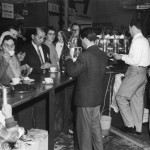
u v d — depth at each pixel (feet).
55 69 12.87
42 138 8.55
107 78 13.83
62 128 13.00
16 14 26.16
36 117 10.61
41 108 10.97
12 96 7.81
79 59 9.05
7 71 9.91
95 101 9.32
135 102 12.97
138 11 30.50
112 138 12.50
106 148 11.43
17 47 14.42
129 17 49.19
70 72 9.09
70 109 13.79
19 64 10.71
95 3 52.13
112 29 19.07
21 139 7.89
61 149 11.34
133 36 12.23
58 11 32.65
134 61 11.86
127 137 12.40
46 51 13.44
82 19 40.37
